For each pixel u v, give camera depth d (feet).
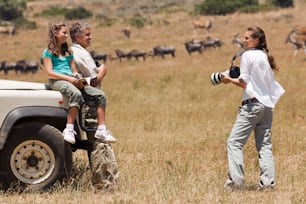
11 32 400.06
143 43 353.10
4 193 51.19
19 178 51.34
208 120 97.66
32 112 51.11
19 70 273.95
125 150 73.20
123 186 53.67
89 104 52.85
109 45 351.05
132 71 239.91
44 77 257.14
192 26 409.69
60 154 51.70
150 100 127.75
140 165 63.00
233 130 52.37
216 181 55.42
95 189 52.65
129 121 100.37
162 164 63.93
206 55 285.02
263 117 52.26
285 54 253.85
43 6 563.89
